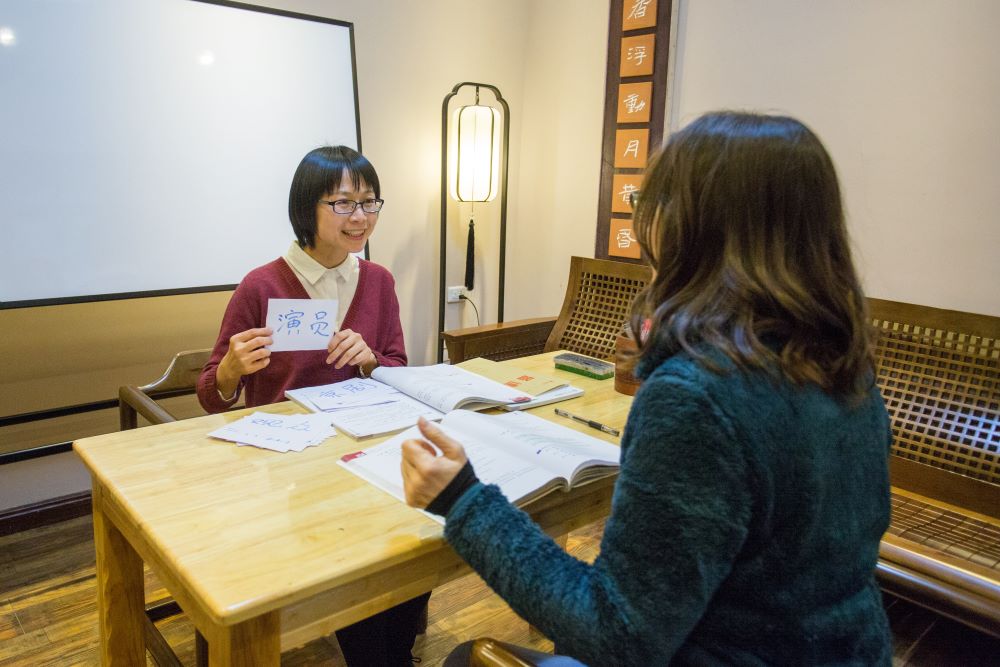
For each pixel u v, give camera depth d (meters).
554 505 1.14
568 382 1.74
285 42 2.69
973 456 1.88
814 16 2.54
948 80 2.26
